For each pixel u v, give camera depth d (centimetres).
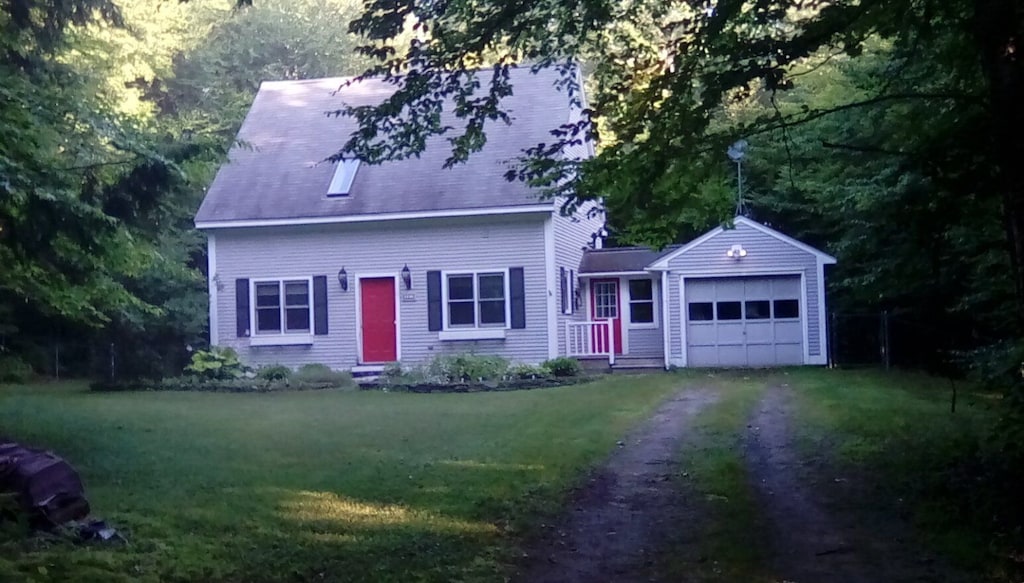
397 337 2311
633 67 954
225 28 3784
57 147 1176
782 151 1356
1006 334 1285
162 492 856
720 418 1343
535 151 992
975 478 813
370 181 2369
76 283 1165
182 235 2450
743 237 2370
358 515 772
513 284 2261
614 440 1163
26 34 1298
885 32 820
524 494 858
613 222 1005
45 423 1345
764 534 727
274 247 2364
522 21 920
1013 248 762
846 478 909
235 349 2367
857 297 2136
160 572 603
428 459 1032
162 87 3244
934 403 1434
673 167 913
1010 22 682
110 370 2247
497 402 1639
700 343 2403
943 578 609
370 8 902
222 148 1242
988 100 740
